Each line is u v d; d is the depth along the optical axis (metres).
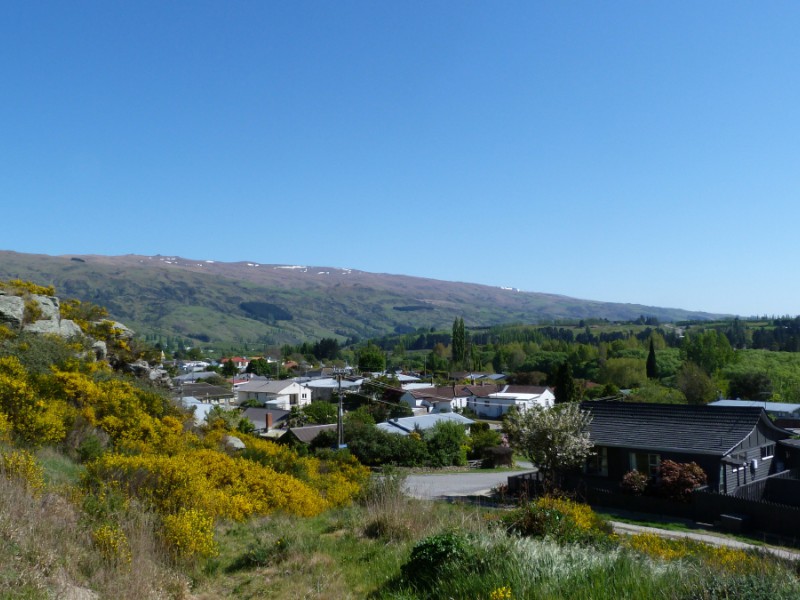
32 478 8.38
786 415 58.81
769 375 79.81
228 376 113.44
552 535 9.12
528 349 133.25
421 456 38.69
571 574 6.39
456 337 129.38
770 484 26.50
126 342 31.33
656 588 5.95
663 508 24.69
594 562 6.75
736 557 11.70
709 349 86.88
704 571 6.50
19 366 16.16
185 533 8.44
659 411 29.86
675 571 6.70
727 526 22.12
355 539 9.80
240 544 9.79
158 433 17.02
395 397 78.56
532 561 6.75
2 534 6.40
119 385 19.56
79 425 14.42
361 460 38.25
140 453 13.49
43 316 23.80
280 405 79.38
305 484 16.31
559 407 29.08
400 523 9.92
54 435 12.70
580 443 27.50
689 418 28.70
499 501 24.31
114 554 7.12
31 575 5.83
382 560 8.33
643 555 7.93
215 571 8.27
